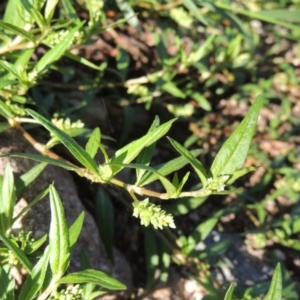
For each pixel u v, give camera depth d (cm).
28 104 33
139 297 33
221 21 48
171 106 41
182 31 46
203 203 40
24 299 20
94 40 31
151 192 22
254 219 39
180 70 40
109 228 32
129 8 38
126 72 39
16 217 24
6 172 23
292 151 45
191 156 21
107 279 21
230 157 21
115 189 34
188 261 34
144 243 35
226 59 43
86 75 39
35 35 29
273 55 52
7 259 22
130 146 22
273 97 47
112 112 40
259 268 37
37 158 21
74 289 21
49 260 21
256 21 53
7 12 28
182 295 34
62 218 20
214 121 45
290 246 37
